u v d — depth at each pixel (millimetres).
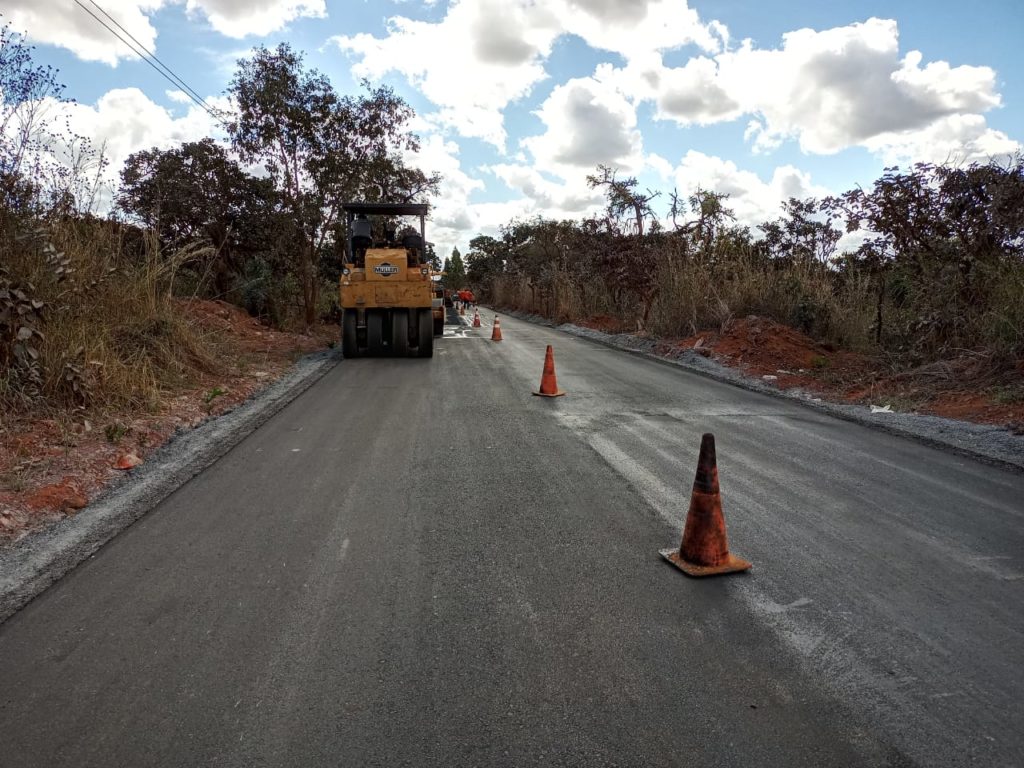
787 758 2145
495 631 2914
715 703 2422
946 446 6223
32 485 4586
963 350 9273
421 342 13328
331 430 6676
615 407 8094
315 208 16156
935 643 2846
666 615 3062
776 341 12109
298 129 15875
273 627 2938
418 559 3641
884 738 2244
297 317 18188
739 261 15367
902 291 12250
